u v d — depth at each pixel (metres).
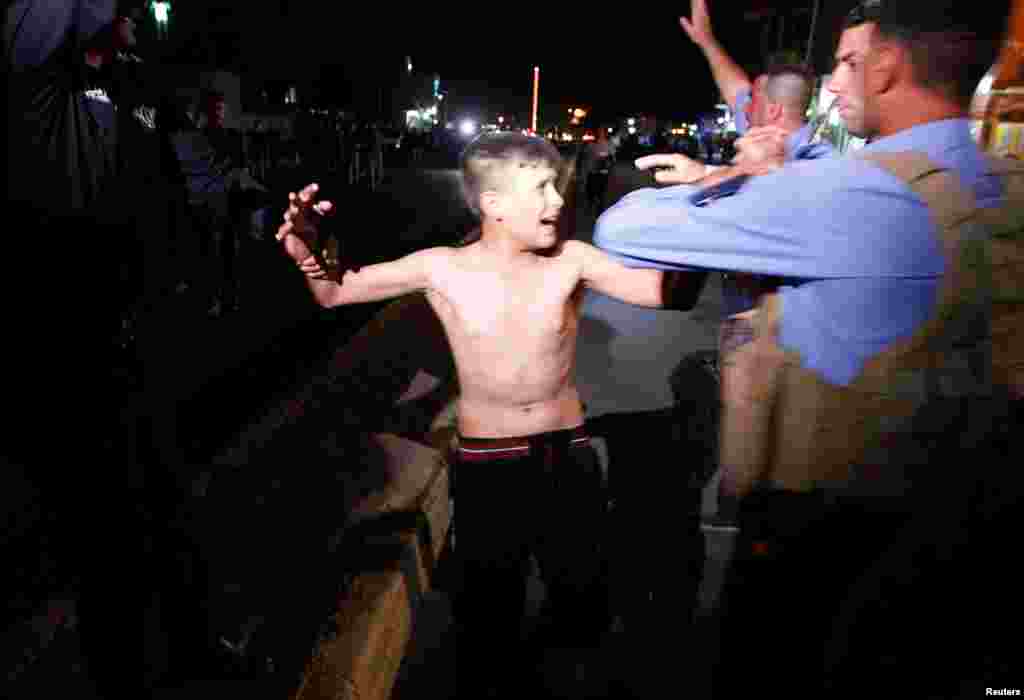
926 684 1.02
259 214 6.99
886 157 0.98
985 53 0.95
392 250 9.71
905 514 1.01
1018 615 0.98
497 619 2.19
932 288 0.95
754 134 1.17
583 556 2.15
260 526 2.43
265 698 1.88
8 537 2.22
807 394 1.04
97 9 1.49
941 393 0.96
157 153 1.91
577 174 18.86
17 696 1.75
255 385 4.61
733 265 1.08
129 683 1.81
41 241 1.55
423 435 3.29
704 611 2.41
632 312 5.89
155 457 1.84
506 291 1.99
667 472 3.21
